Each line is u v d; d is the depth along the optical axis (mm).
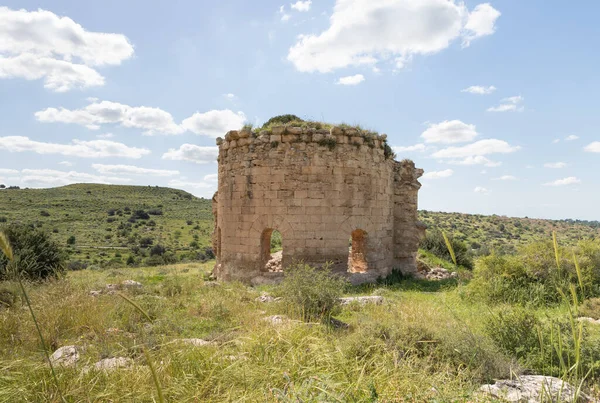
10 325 8305
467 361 6332
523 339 7184
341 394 4586
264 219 17953
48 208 100188
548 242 14672
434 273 23016
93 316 9023
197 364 5719
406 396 4738
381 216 19328
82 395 4848
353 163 18125
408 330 7531
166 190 146000
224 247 19656
